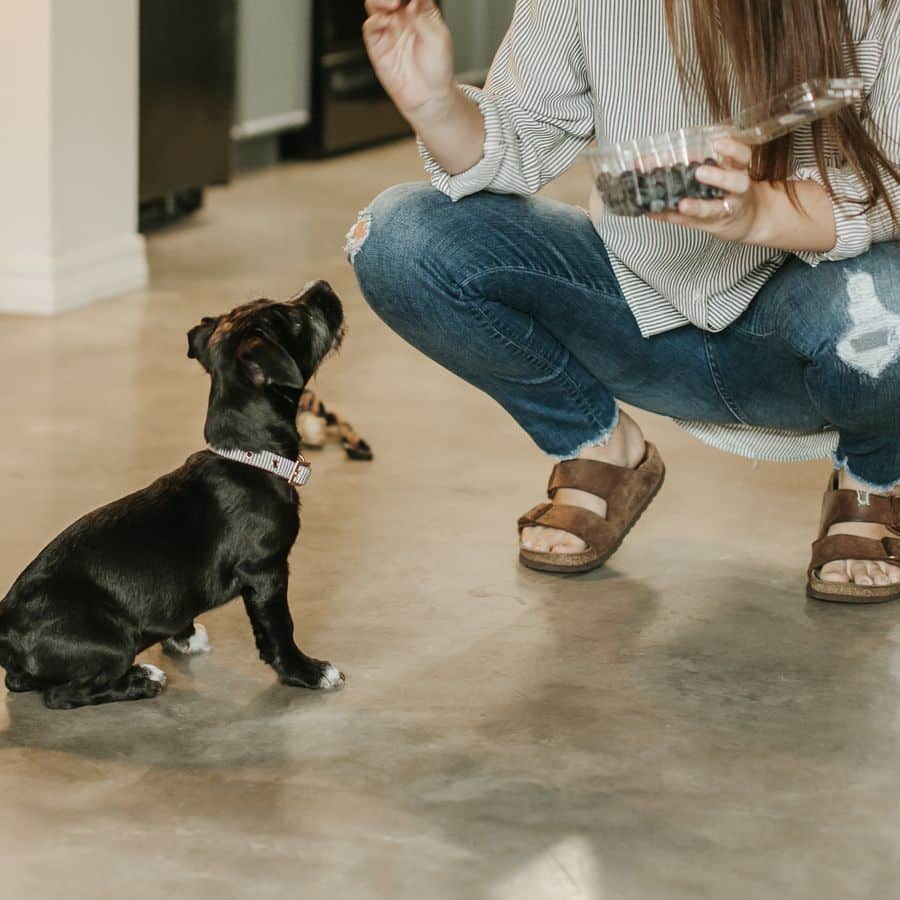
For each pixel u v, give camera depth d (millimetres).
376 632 2645
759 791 2125
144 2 6055
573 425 2883
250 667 2521
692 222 2152
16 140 4918
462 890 1867
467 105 2578
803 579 2918
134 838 1974
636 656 2564
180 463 3537
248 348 2324
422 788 2117
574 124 2682
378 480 3461
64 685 2330
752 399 2752
